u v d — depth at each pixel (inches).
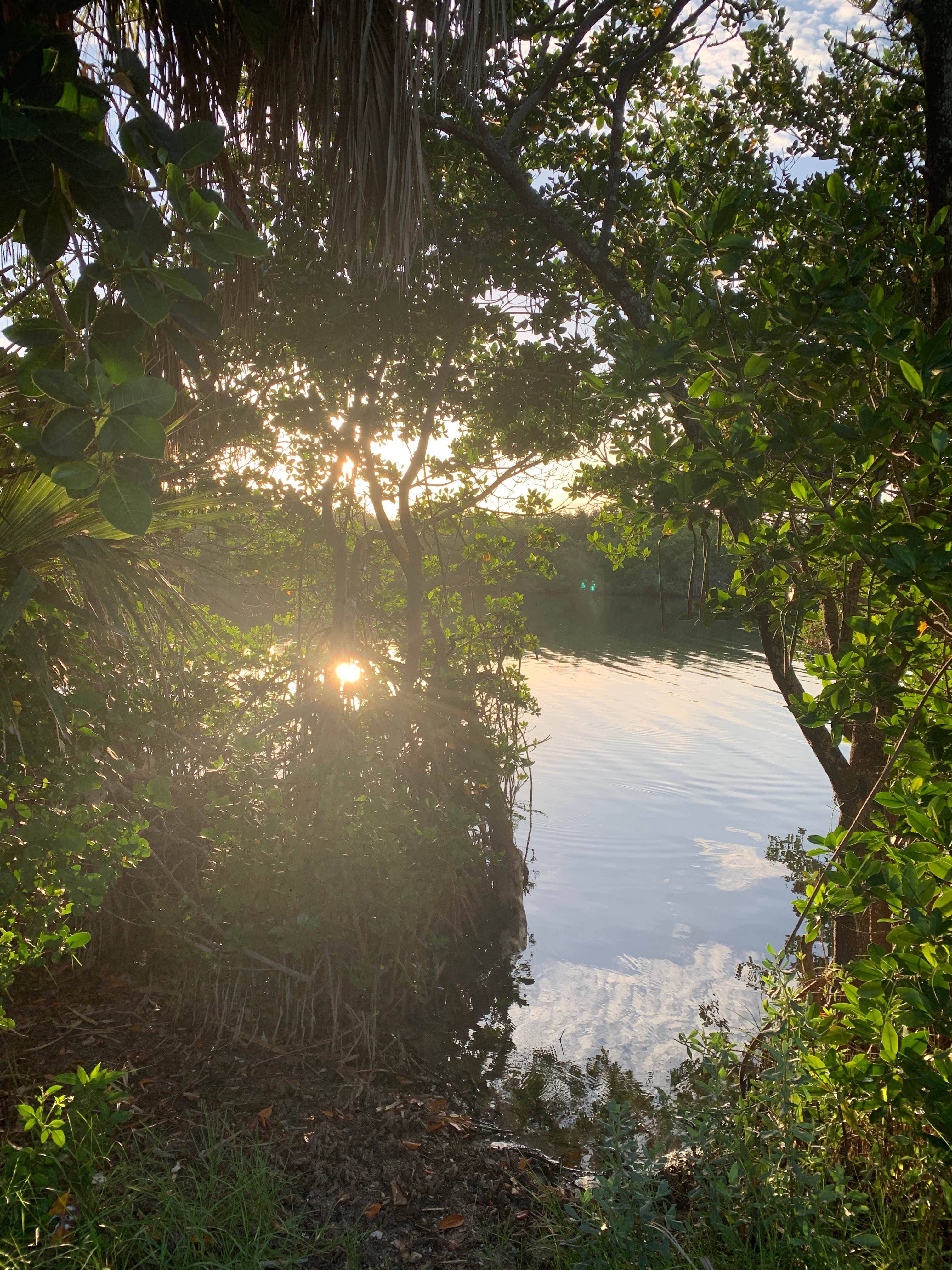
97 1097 127.6
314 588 309.1
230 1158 134.7
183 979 189.0
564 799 416.5
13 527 110.7
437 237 230.5
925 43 149.9
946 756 109.9
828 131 241.1
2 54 77.9
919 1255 105.5
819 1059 116.0
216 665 228.8
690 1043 153.0
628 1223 107.3
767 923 282.4
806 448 114.5
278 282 216.2
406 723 263.4
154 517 125.2
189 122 130.8
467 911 250.4
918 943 103.6
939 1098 96.8
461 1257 121.3
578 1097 181.6
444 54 135.2
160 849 198.2
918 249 142.8
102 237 85.7
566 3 216.7
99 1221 112.1
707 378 115.6
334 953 193.9
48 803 142.6
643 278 239.5
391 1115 157.3
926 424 105.9
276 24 125.1
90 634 150.3
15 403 116.3
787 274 127.1
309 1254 118.2
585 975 244.5
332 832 192.5
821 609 180.2
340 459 252.2
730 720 596.4
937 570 99.3
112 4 119.0
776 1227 109.2
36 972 194.5
